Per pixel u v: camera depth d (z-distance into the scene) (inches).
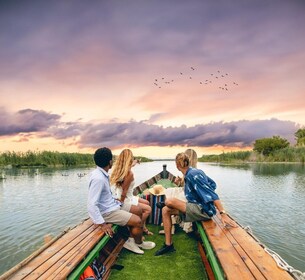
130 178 195.9
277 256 121.0
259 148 3356.3
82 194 799.1
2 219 519.2
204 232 166.7
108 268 162.7
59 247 137.7
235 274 107.2
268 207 585.0
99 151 168.7
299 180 1109.7
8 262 326.0
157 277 159.0
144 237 219.6
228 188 877.8
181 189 240.7
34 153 2642.7
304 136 3924.7
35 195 795.4
